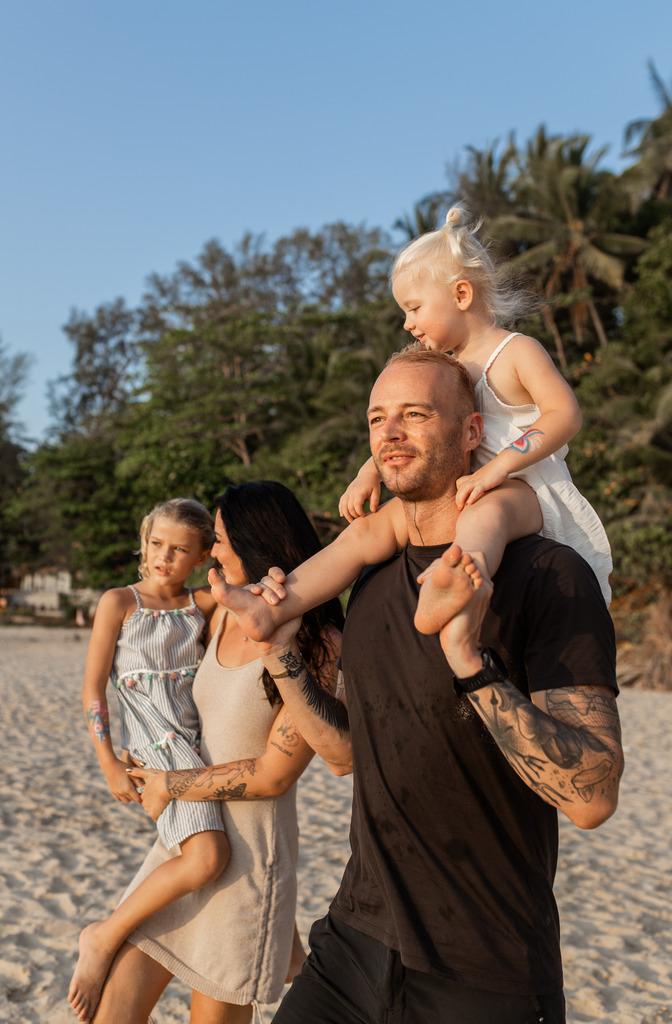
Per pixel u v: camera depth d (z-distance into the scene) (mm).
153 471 25516
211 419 25547
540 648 1461
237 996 2074
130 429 27641
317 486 22797
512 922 1478
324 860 5410
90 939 2129
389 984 1539
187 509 2496
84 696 2377
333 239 45500
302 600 1793
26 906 4496
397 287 1959
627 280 25469
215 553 2336
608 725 1398
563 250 23906
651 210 25812
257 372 27000
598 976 3996
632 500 18344
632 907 4941
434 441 1631
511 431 1778
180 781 2115
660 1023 3547
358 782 1660
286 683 1828
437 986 1492
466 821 1511
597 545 1717
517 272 1981
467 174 28109
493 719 1354
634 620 18266
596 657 1424
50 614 38719
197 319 31500
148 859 2242
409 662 1574
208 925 2102
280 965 2137
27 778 7430
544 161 25203
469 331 1897
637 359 19906
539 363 1777
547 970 1479
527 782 1375
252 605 1767
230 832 2141
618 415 18984
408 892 1543
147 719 2297
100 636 2404
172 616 2428
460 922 1487
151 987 2133
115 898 4668
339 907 1706
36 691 13633
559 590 1472
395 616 1643
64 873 5027
